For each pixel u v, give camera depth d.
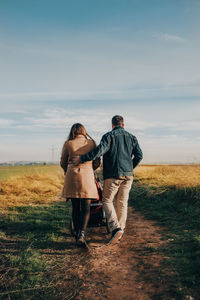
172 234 4.44
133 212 6.78
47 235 4.58
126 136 4.08
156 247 3.84
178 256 3.38
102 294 2.59
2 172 15.16
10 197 8.49
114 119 4.25
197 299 2.36
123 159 3.96
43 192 10.02
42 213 6.58
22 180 11.42
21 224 5.49
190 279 2.69
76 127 4.06
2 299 2.54
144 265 3.22
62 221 5.59
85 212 3.80
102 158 4.12
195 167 11.55
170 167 12.98
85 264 3.34
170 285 2.65
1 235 4.63
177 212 6.06
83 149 3.93
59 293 2.66
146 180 11.14
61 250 3.90
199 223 4.83
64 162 4.11
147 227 5.14
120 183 4.02
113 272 3.08
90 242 4.29
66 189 3.82
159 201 7.46
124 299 2.47
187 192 7.07
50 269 3.20
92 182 3.84
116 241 3.81
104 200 4.05
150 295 2.51
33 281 2.89
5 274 3.04
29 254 3.61
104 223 4.61
